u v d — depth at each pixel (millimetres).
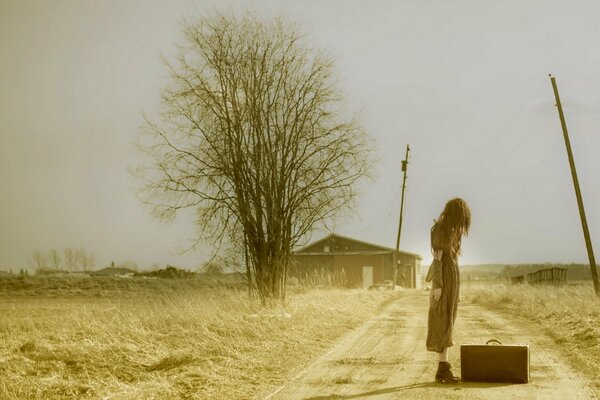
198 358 11969
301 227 23234
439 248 10008
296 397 8938
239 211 22766
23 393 9344
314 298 26094
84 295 48125
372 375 10469
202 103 23016
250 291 22797
